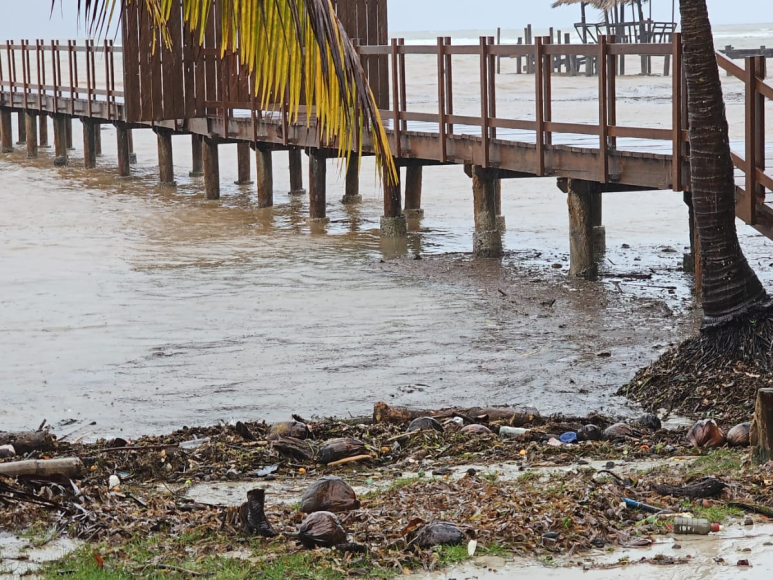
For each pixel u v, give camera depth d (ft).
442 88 113.19
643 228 137.28
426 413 63.46
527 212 151.64
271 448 56.85
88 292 102.78
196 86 160.25
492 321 89.15
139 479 52.34
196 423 65.41
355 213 154.20
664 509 41.88
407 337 84.53
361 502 45.57
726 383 66.74
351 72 35.19
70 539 41.19
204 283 106.01
